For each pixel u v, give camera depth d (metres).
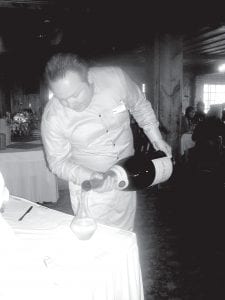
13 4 4.43
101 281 1.11
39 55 9.61
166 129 5.03
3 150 3.90
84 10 4.77
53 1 4.55
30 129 4.83
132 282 1.36
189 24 5.16
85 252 1.27
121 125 2.05
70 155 2.13
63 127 1.90
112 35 7.67
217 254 3.17
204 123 5.80
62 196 4.82
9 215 1.63
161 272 2.85
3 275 1.12
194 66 13.38
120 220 2.23
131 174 1.88
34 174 3.99
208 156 5.78
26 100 11.82
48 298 1.00
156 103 5.07
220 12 4.64
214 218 4.09
